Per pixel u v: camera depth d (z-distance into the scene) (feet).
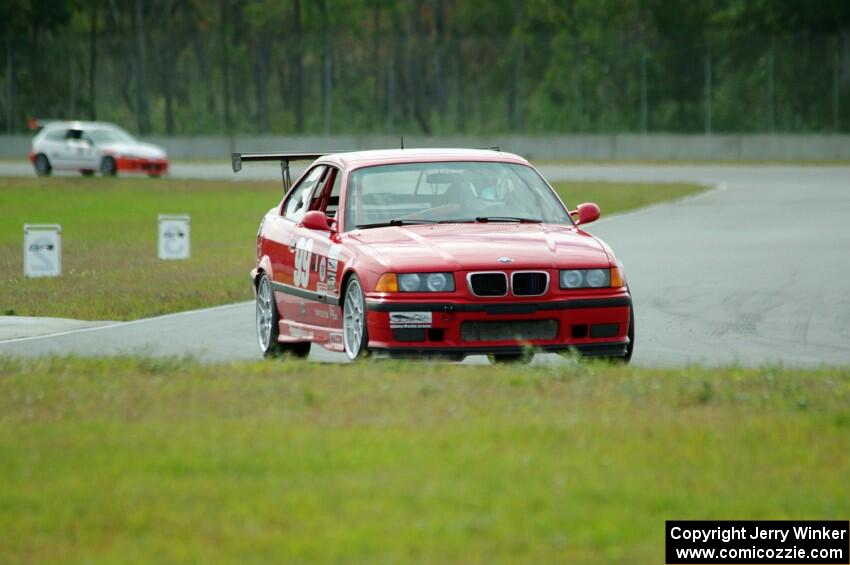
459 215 139.95
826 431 89.10
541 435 86.74
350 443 84.69
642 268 246.27
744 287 215.72
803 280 224.33
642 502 71.36
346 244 135.44
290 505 70.59
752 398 101.04
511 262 127.34
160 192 536.42
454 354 126.00
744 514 70.08
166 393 104.68
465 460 79.87
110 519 68.74
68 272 263.29
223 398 102.06
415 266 126.82
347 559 62.13
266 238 158.40
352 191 141.69
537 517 68.28
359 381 108.99
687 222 357.00
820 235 312.50
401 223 138.92
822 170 615.57
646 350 153.89
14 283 242.99
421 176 142.92
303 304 145.28
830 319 179.83
